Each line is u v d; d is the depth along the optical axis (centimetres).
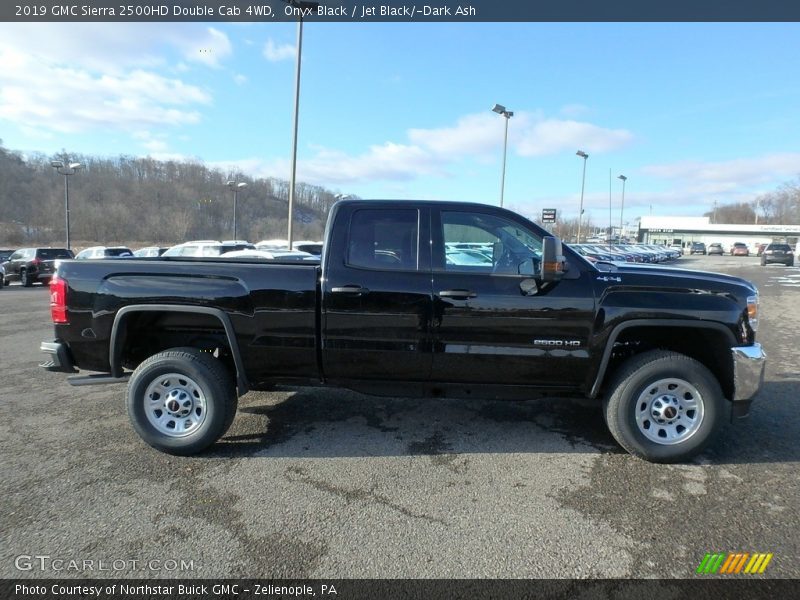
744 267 3178
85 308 374
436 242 373
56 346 380
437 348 363
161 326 394
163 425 374
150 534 271
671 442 354
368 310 364
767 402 493
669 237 8481
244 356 375
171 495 313
